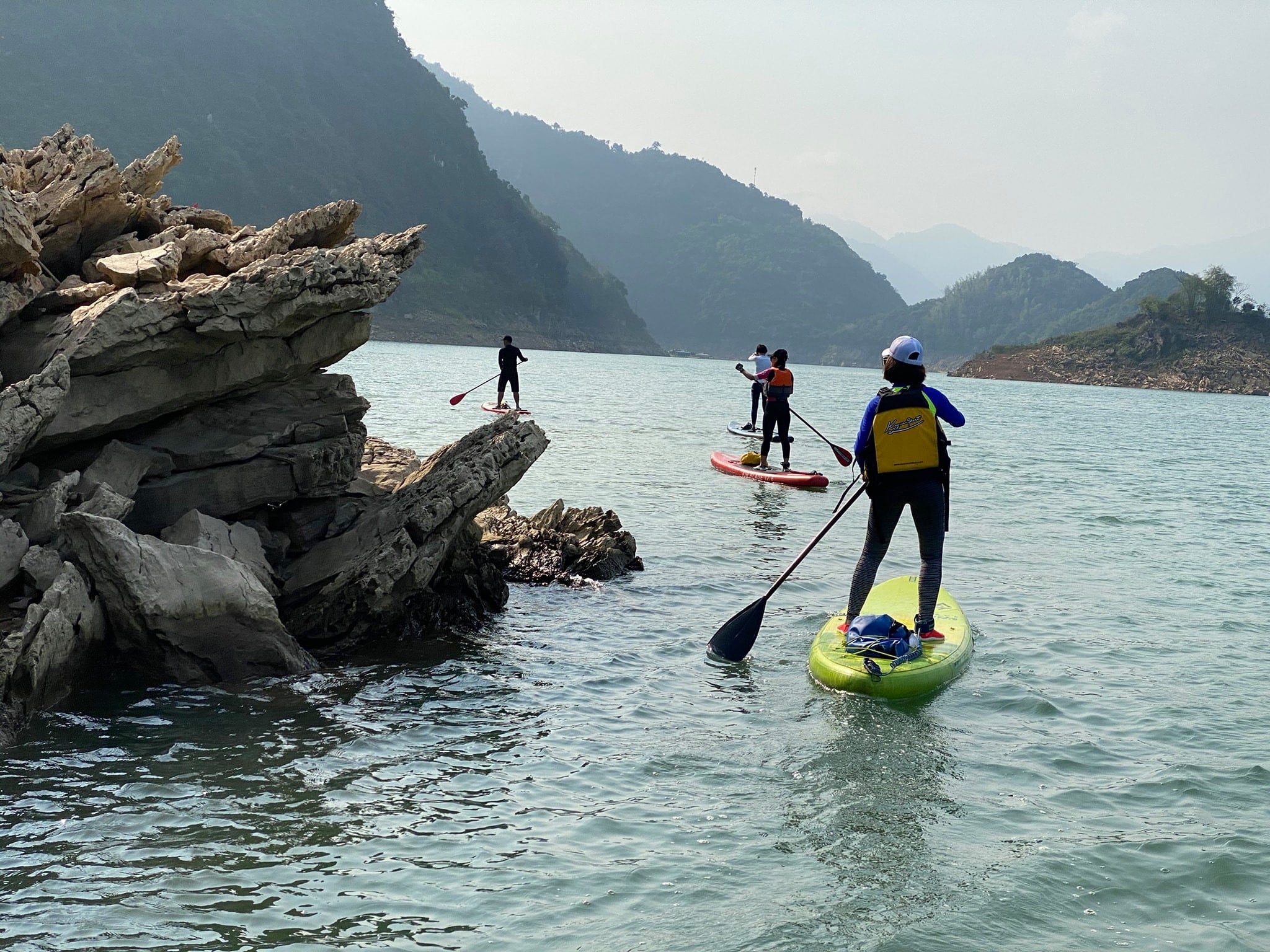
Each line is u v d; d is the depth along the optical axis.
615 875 4.62
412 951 3.96
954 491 18.83
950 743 6.38
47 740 5.84
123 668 6.84
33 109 172.25
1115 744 6.40
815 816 5.30
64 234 8.56
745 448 23.91
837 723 6.68
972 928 4.27
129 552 6.59
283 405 8.67
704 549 12.08
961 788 5.70
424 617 8.54
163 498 7.91
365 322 8.61
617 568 10.73
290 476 8.50
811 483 17.89
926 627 8.00
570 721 6.60
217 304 7.41
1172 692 7.42
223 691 6.82
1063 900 4.51
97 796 5.16
